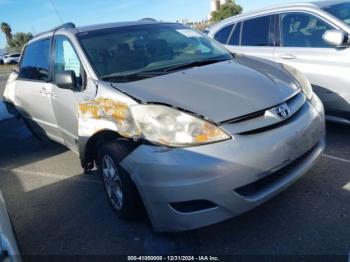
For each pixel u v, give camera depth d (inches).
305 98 129.3
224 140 104.1
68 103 152.1
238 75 129.6
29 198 165.2
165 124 106.0
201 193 101.9
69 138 167.9
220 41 240.4
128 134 113.0
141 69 140.3
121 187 121.2
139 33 163.2
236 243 113.1
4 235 75.9
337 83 173.9
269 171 107.6
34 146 244.1
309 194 132.9
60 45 167.5
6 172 203.2
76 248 122.4
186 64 144.1
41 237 132.2
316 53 183.6
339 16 183.6
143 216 131.7
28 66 210.2
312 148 127.4
